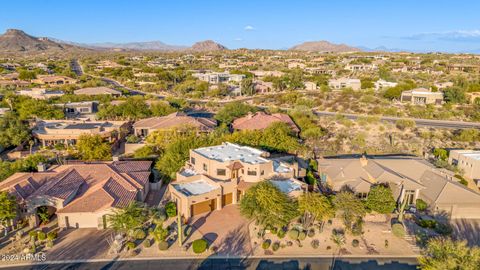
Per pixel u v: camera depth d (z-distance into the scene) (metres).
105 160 58.94
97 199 40.62
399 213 42.50
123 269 32.47
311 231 39.66
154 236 36.78
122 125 78.69
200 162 48.97
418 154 69.25
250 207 39.12
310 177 52.22
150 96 122.38
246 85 139.00
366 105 105.12
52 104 96.25
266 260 34.47
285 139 65.56
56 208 41.72
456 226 42.25
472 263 27.86
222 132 69.69
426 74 160.75
